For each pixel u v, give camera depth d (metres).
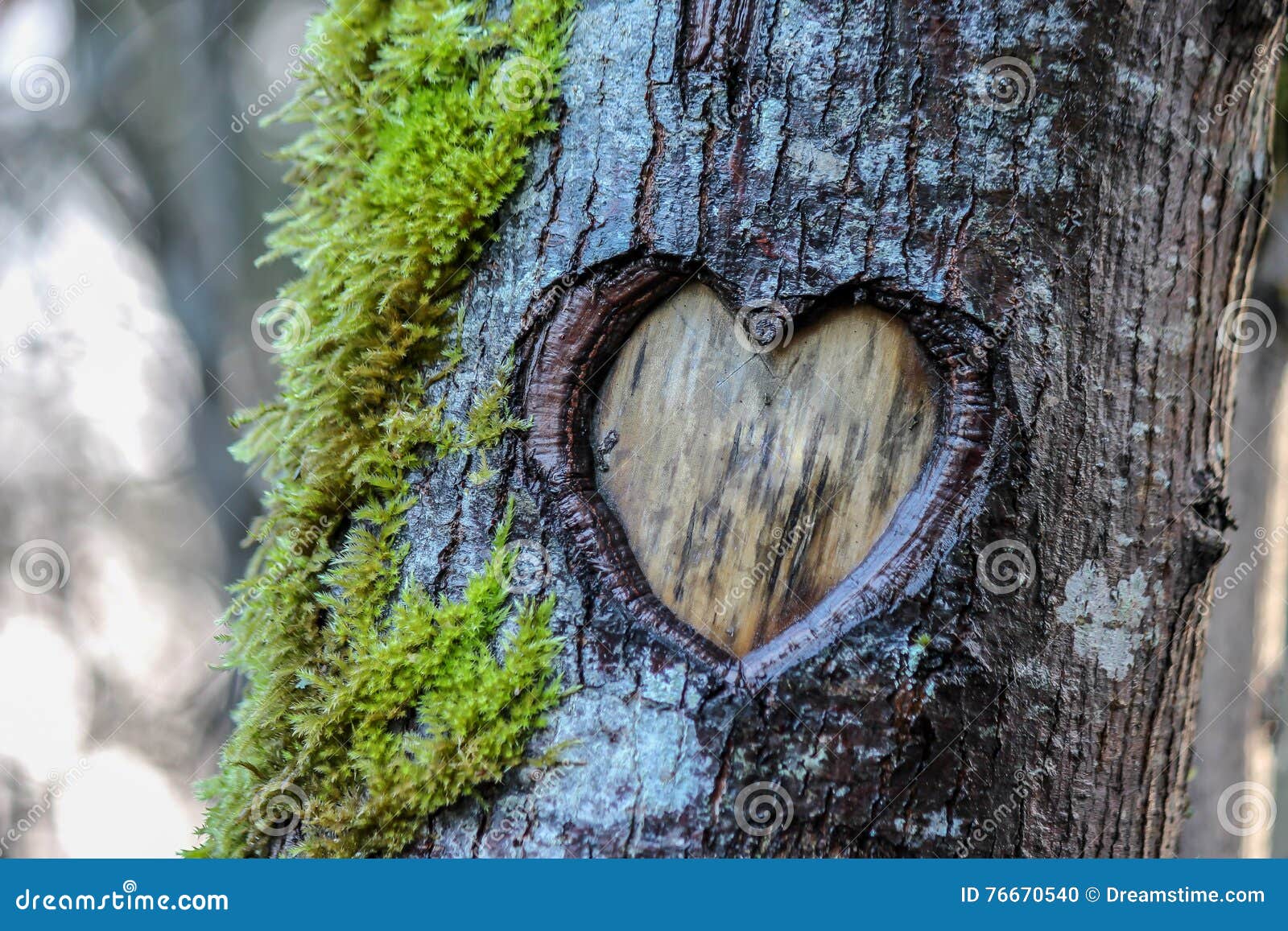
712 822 1.49
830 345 1.51
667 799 1.50
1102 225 1.52
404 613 1.52
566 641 1.51
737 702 1.50
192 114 3.52
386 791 1.51
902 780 1.50
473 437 1.52
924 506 1.51
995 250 1.50
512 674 1.50
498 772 1.50
